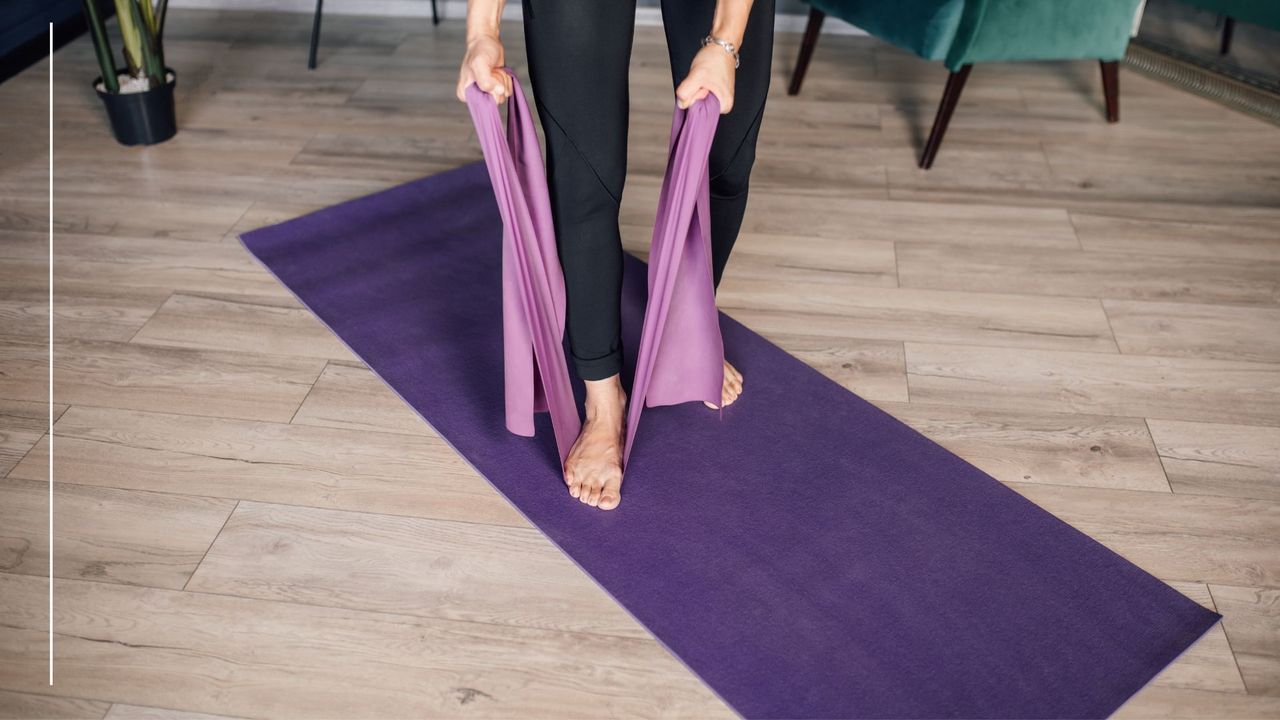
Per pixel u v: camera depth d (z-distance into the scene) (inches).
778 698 51.3
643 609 55.8
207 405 69.9
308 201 95.2
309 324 78.2
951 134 109.9
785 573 58.0
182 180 98.3
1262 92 116.6
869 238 90.7
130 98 101.1
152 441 66.7
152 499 62.3
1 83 117.1
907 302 82.0
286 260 85.7
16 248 87.0
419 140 107.0
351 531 60.4
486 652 53.6
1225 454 66.7
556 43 51.0
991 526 61.2
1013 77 124.0
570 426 64.2
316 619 55.1
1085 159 105.0
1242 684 52.2
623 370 73.0
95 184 97.2
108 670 52.3
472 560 58.8
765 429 68.4
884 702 51.2
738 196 65.9
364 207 93.6
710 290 62.0
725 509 62.2
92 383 71.7
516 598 56.6
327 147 105.2
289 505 62.1
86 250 87.0
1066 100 118.2
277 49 128.9
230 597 56.2
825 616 55.5
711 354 64.9
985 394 72.1
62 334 76.6
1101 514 62.3
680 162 52.2
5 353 74.4
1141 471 65.4
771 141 107.8
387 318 78.7
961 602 56.4
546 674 52.6
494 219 92.1
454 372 73.2
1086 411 70.5
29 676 51.8
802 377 73.2
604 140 54.3
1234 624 55.3
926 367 74.7
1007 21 96.0
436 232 90.0
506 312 59.3
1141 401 71.4
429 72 123.4
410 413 69.6
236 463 65.1
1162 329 78.9
